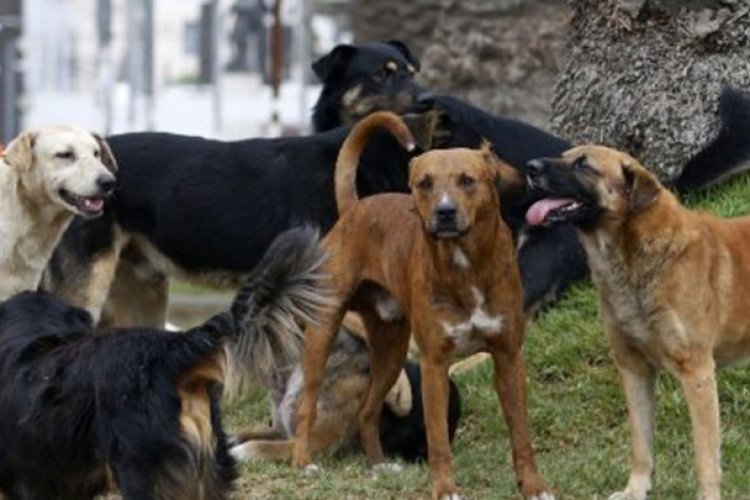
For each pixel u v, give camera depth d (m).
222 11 37.16
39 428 9.09
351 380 12.70
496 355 10.93
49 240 13.78
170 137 14.98
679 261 10.42
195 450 8.91
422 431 13.01
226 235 14.60
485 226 10.55
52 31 37.34
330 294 9.52
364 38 23.55
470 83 22.75
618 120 16.12
